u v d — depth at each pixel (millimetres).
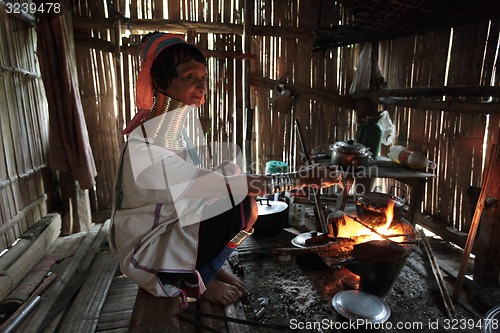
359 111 4043
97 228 3420
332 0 3861
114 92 3576
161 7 3582
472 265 2760
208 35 3770
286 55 3959
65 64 2891
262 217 3021
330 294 2314
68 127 2984
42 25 2805
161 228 1603
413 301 2281
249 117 3973
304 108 4086
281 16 3855
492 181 2238
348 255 2275
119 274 2570
